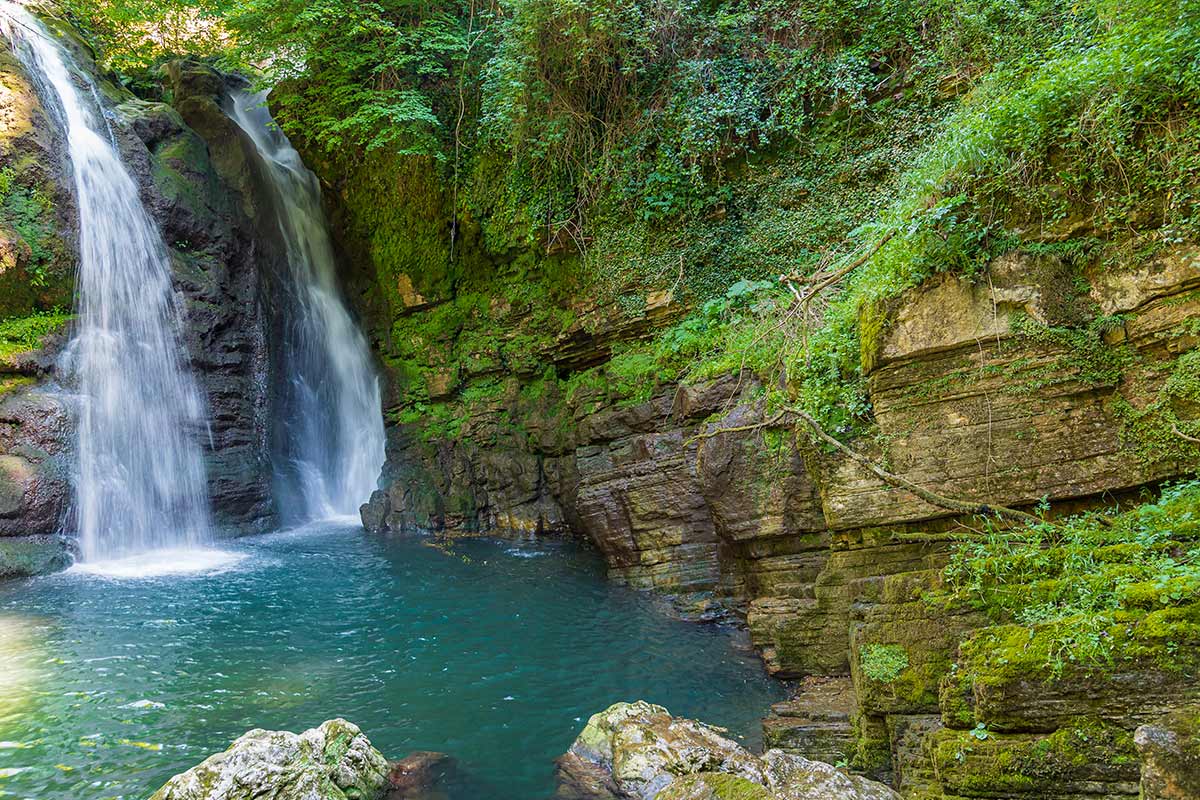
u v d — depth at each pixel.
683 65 12.02
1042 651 3.93
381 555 12.92
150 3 18.95
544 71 12.75
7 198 12.59
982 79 9.26
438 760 5.66
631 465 10.51
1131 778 3.60
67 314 13.06
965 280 5.74
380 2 14.48
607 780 5.22
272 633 8.75
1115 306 5.27
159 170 15.73
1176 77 4.98
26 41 14.46
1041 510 5.44
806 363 7.16
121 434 13.26
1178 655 3.61
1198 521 4.45
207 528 14.24
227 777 4.48
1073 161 5.39
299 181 19.41
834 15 10.95
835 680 6.71
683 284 11.92
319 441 18.62
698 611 9.20
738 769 4.77
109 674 7.40
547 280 14.26
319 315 18.86
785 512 7.85
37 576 11.18
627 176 12.51
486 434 15.09
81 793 5.16
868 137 10.66
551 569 11.77
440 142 14.91
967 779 3.99
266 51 15.27
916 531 6.23
